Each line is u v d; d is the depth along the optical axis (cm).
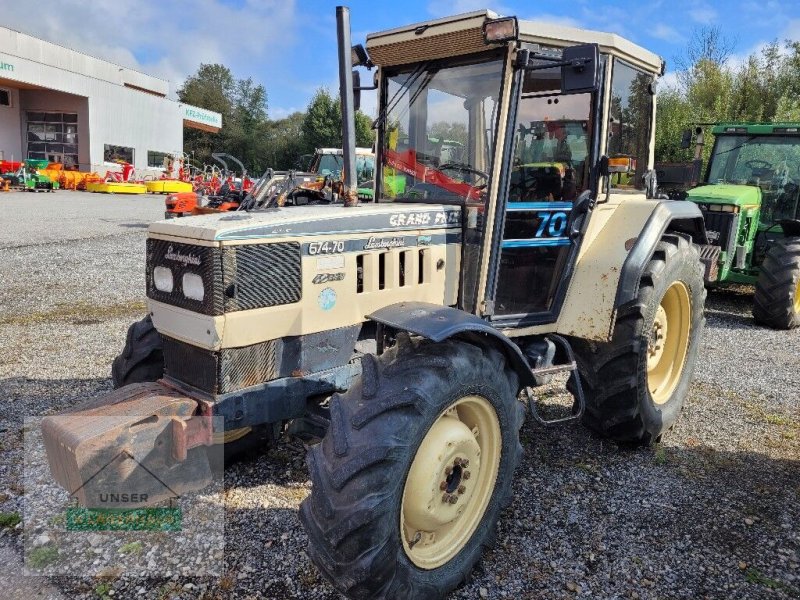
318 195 577
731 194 790
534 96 327
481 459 271
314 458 229
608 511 320
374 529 216
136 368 334
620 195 401
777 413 460
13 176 2664
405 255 316
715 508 325
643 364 364
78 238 1297
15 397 454
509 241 335
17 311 719
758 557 285
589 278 358
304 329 285
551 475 355
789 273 706
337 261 292
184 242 268
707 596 260
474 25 301
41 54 3334
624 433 377
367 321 314
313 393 292
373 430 225
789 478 359
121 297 803
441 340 235
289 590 255
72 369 517
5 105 3403
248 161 5825
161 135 4088
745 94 2019
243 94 7275
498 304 342
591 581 267
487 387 258
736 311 821
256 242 267
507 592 259
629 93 390
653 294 364
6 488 325
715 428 430
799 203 817
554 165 346
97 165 3506
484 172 328
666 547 291
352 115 317
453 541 259
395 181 369
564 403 459
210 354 267
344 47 309
